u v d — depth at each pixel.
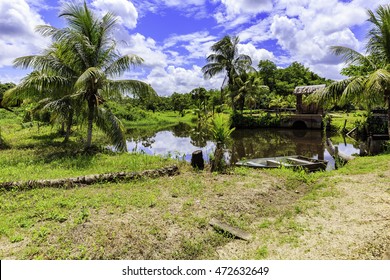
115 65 10.70
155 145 18.58
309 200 5.93
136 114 39.84
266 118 28.58
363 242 3.92
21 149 11.62
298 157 10.56
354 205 5.37
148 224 4.55
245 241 4.36
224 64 30.23
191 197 5.89
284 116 27.84
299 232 4.45
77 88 10.11
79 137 16.11
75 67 10.72
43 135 16.50
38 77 9.95
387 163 8.41
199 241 4.27
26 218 4.68
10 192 5.95
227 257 3.97
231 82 31.14
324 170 9.00
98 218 4.68
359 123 20.59
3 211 5.01
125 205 5.29
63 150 11.29
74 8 10.38
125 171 7.63
